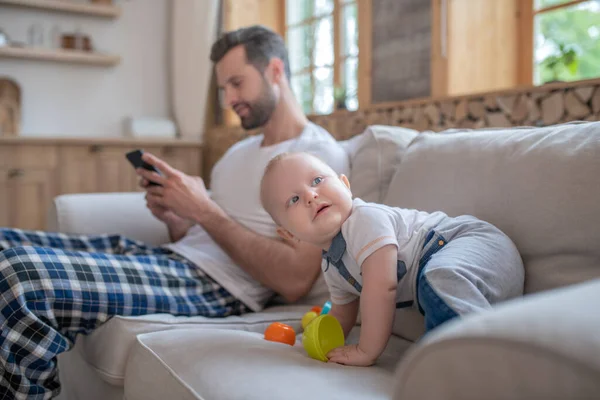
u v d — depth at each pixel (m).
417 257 0.99
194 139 3.90
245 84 1.65
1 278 1.08
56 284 1.12
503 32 2.43
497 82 2.43
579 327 0.39
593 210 0.92
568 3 2.23
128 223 1.80
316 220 0.99
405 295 1.02
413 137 1.52
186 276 1.40
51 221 1.78
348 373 0.86
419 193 1.20
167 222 1.74
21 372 1.06
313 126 1.66
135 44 4.08
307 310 1.41
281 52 1.70
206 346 0.99
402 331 1.16
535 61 2.39
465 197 1.11
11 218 3.27
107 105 4.00
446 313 0.79
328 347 0.98
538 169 1.01
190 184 1.51
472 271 0.85
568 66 2.17
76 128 3.91
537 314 0.42
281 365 0.88
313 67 3.66
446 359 0.44
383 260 0.92
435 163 1.21
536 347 0.38
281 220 1.04
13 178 3.26
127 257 1.33
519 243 1.01
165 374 0.95
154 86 4.16
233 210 1.62
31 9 3.72
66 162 3.41
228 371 0.87
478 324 0.43
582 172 0.96
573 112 1.75
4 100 3.61
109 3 3.90
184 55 3.96
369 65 2.81
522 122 1.91
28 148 3.29
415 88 2.54
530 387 0.39
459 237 0.98
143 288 1.27
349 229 0.98
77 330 1.18
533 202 1.00
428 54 2.46
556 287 0.94
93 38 3.93
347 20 3.37
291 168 1.03
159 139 3.69
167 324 1.21
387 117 2.51
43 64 3.78
